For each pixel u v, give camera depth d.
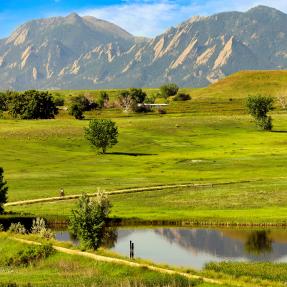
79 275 53.66
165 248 74.69
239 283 50.03
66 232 87.25
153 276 51.41
